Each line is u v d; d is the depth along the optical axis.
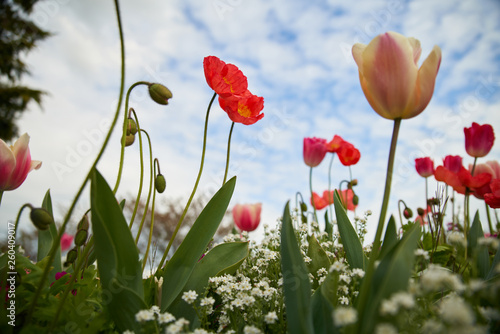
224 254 0.38
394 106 0.24
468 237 0.41
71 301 0.30
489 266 0.37
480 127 0.51
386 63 0.23
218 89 0.38
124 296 0.27
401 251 0.22
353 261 0.36
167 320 0.27
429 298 0.25
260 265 0.43
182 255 0.34
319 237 0.55
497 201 0.42
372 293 0.23
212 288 0.37
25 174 0.33
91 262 0.40
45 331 0.25
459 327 0.17
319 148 0.68
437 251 0.45
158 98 0.31
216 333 0.35
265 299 0.34
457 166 0.58
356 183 0.71
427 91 0.24
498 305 0.23
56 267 0.44
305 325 0.23
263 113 0.45
